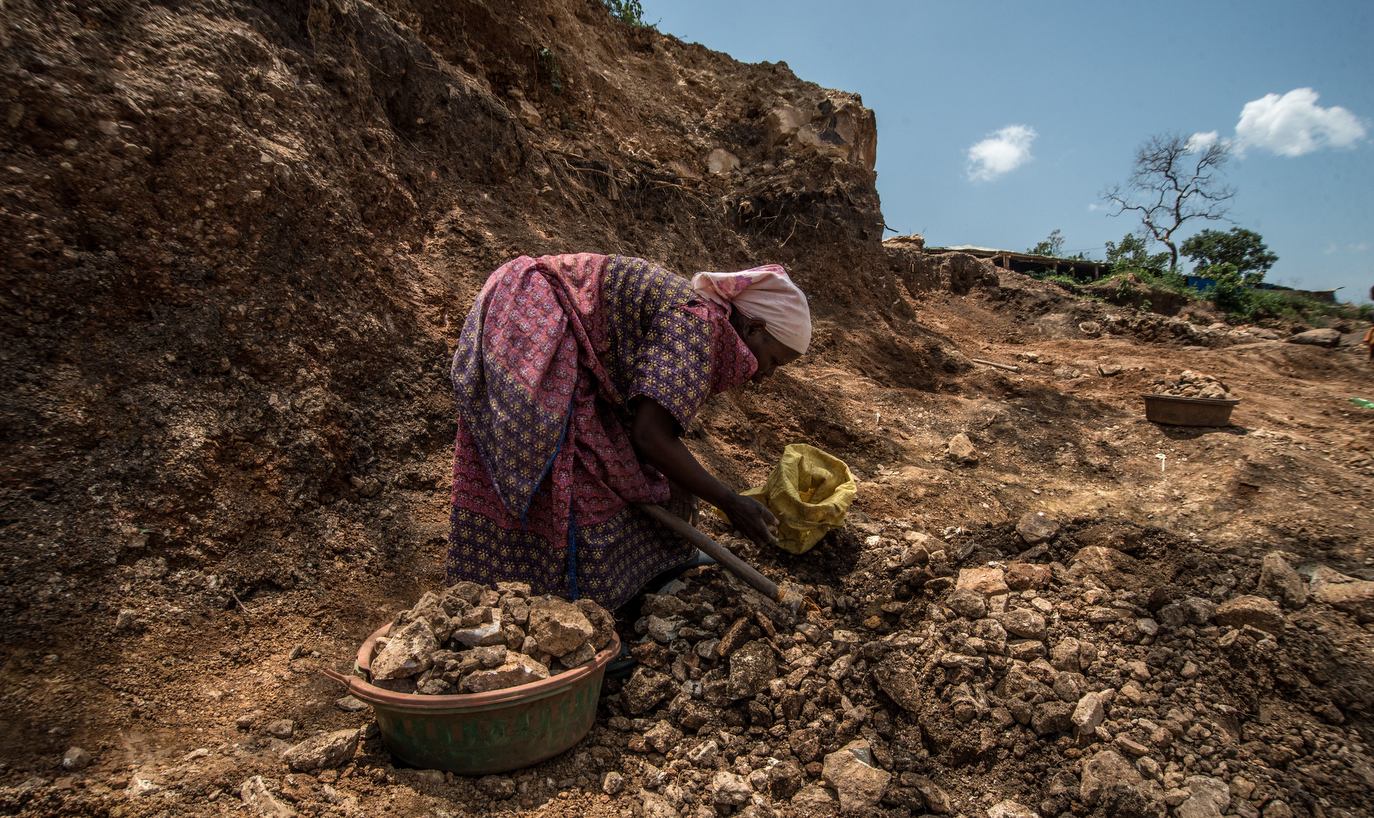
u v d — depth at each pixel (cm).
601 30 745
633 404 228
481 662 181
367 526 262
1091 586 282
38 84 235
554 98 586
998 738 219
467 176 417
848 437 457
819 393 507
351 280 303
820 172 777
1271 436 471
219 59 290
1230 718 231
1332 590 270
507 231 399
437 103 410
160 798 160
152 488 220
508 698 177
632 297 231
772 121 790
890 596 279
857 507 360
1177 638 258
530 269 227
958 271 1086
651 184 587
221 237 266
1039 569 291
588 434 225
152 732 178
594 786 193
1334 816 201
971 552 311
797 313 240
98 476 213
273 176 284
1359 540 332
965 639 245
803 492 309
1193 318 1502
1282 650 241
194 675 197
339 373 283
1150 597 274
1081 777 210
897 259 1023
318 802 168
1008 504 389
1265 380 813
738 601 258
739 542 302
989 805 204
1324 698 230
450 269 357
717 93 812
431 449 296
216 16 305
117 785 162
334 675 186
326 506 258
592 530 229
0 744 163
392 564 255
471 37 529
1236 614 257
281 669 208
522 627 196
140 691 186
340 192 316
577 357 224
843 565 299
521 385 210
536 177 462
